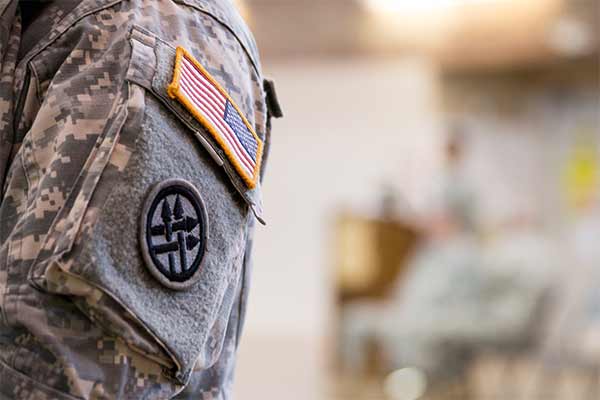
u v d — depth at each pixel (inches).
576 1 330.3
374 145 377.7
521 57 405.1
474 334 193.6
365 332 253.3
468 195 314.3
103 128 35.0
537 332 195.8
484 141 429.4
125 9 37.6
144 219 33.7
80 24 37.3
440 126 387.5
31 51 37.6
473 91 423.5
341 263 311.3
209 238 35.7
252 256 41.9
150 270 33.7
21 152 36.0
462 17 345.4
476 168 429.1
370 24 352.8
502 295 194.7
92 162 34.2
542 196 437.4
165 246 34.2
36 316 33.4
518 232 323.3
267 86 44.0
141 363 34.1
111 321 33.1
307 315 338.0
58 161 34.5
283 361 276.4
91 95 35.6
